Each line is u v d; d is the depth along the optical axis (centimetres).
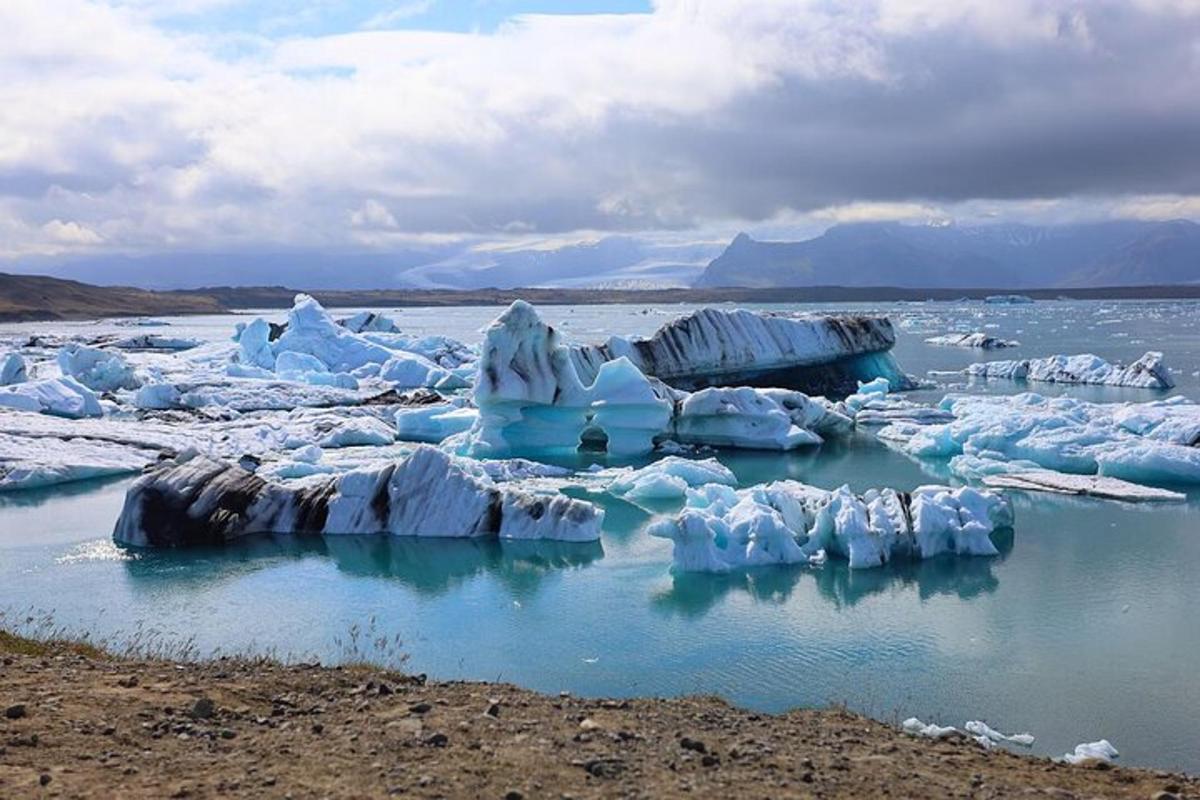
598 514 2208
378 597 1772
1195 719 1226
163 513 2173
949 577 1884
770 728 870
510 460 3058
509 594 1792
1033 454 3048
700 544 1939
